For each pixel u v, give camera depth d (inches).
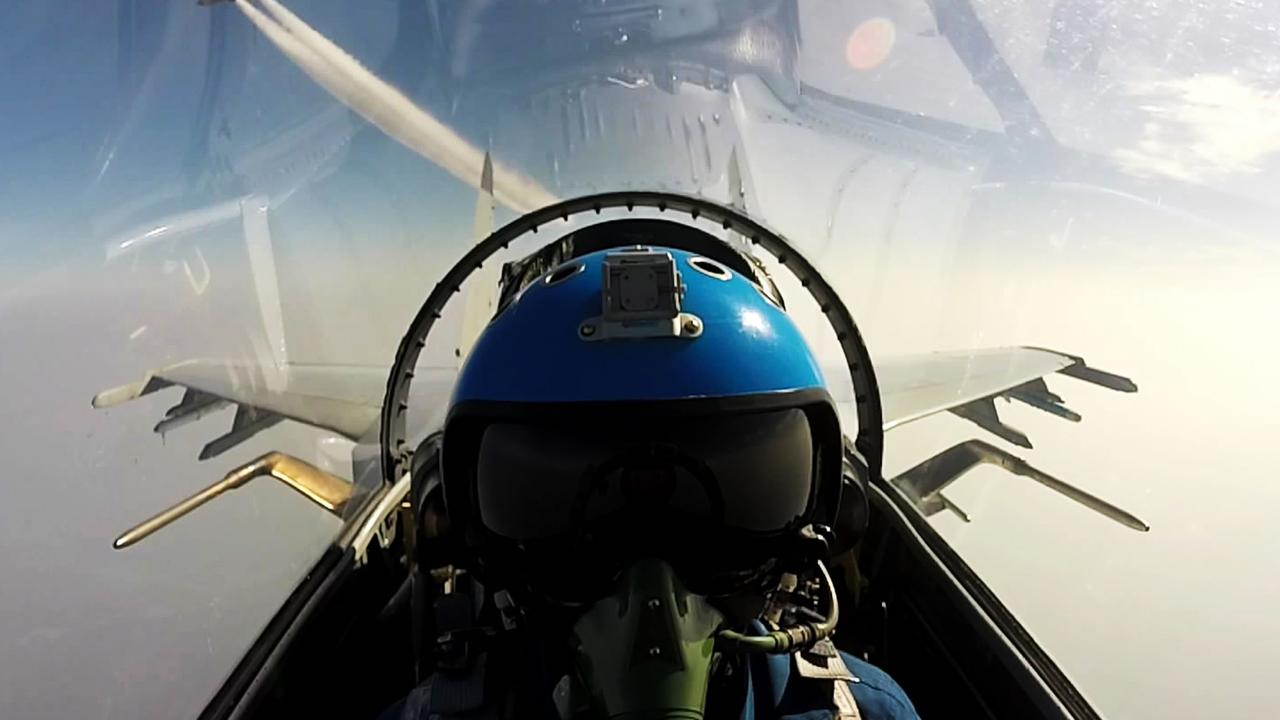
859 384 32.4
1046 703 24.5
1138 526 34.3
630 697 17.7
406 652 34.1
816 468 21.4
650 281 19.5
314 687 29.5
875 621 31.9
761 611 21.7
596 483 19.4
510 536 20.6
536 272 29.1
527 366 19.8
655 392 18.9
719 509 19.7
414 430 42.4
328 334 48.9
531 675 22.2
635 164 55.5
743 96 58.6
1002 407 46.2
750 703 21.2
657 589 18.8
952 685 29.8
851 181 54.5
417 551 26.9
